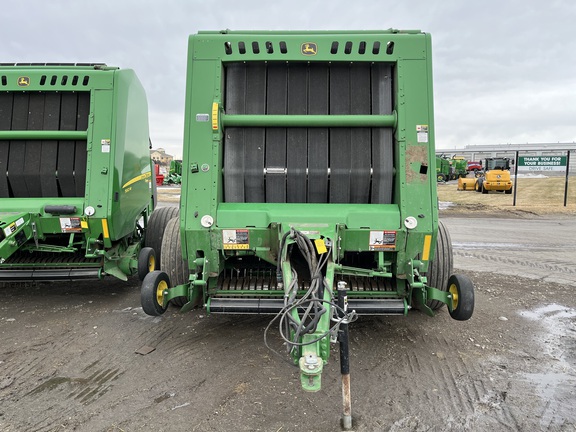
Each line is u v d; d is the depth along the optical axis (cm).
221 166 412
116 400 328
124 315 507
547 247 993
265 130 422
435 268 453
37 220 505
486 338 446
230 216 389
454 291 390
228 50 405
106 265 530
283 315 282
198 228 388
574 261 834
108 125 521
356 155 419
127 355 404
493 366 385
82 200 521
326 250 339
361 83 423
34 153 542
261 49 404
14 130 536
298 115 412
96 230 512
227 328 466
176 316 502
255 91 420
